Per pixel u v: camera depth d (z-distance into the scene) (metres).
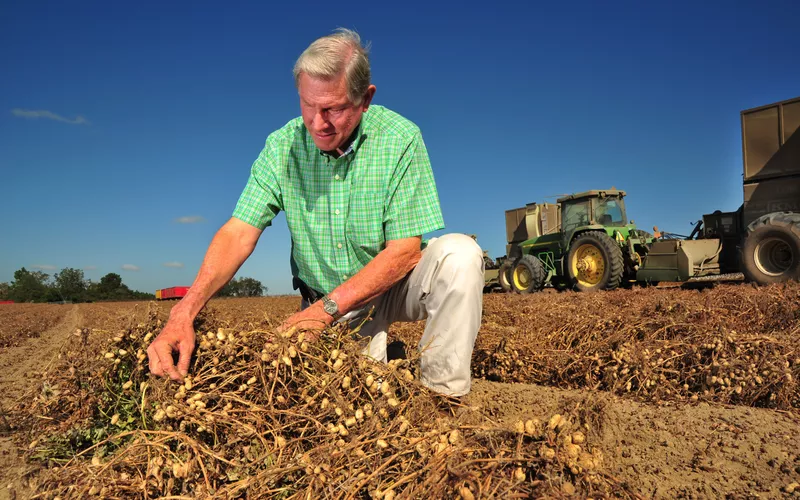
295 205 2.57
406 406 1.95
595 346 3.85
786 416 2.81
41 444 2.15
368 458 1.57
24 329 9.63
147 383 1.95
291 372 1.90
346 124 2.21
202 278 2.34
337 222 2.48
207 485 1.53
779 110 8.93
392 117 2.48
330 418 1.83
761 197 9.20
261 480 1.56
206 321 2.48
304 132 2.49
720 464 2.14
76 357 2.33
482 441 1.57
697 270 10.13
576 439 1.53
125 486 1.60
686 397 3.20
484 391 3.50
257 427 1.77
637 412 2.90
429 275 2.41
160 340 1.96
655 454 2.26
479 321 2.38
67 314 16.62
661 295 6.35
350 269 2.58
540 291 12.94
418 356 2.35
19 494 1.86
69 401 2.21
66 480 1.75
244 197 2.58
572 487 1.33
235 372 1.95
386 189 2.40
